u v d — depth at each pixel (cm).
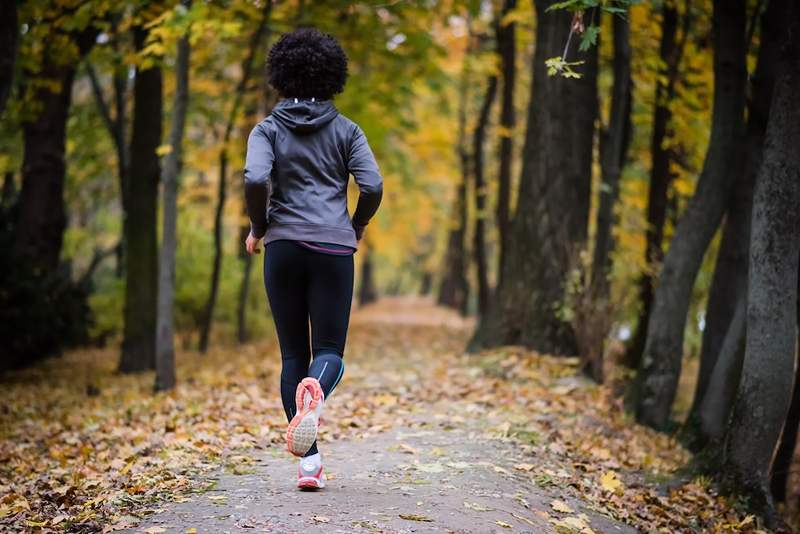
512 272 1031
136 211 1238
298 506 389
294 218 391
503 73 1463
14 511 414
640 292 1123
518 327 1012
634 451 687
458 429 639
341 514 377
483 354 1008
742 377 585
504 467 521
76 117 1591
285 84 403
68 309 1329
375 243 3325
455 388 847
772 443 579
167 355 946
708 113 1205
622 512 491
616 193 1031
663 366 852
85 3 955
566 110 998
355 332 1888
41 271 1243
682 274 843
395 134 1828
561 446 619
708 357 891
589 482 537
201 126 1772
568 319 970
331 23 1152
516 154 2012
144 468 491
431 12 1270
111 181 2094
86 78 2131
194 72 1478
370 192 389
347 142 402
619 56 998
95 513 391
